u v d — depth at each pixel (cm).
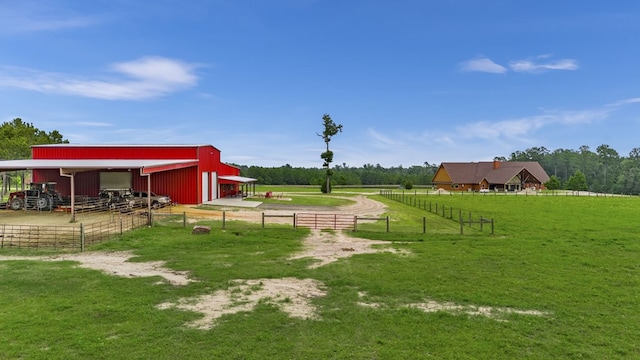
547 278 1166
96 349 662
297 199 4344
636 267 1310
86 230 1852
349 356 659
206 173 3556
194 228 1842
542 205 4088
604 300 966
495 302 946
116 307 864
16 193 2622
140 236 1741
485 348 696
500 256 1470
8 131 5072
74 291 972
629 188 10150
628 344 716
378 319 829
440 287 1067
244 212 2767
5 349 652
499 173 7788
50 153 3188
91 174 3192
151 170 2270
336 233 1991
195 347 682
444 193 6372
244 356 653
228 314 846
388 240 1841
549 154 14538
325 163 6488
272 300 947
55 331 728
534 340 732
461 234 2031
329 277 1162
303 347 691
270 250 1555
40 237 1692
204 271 1208
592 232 2216
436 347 698
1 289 974
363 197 5009
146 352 658
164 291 998
